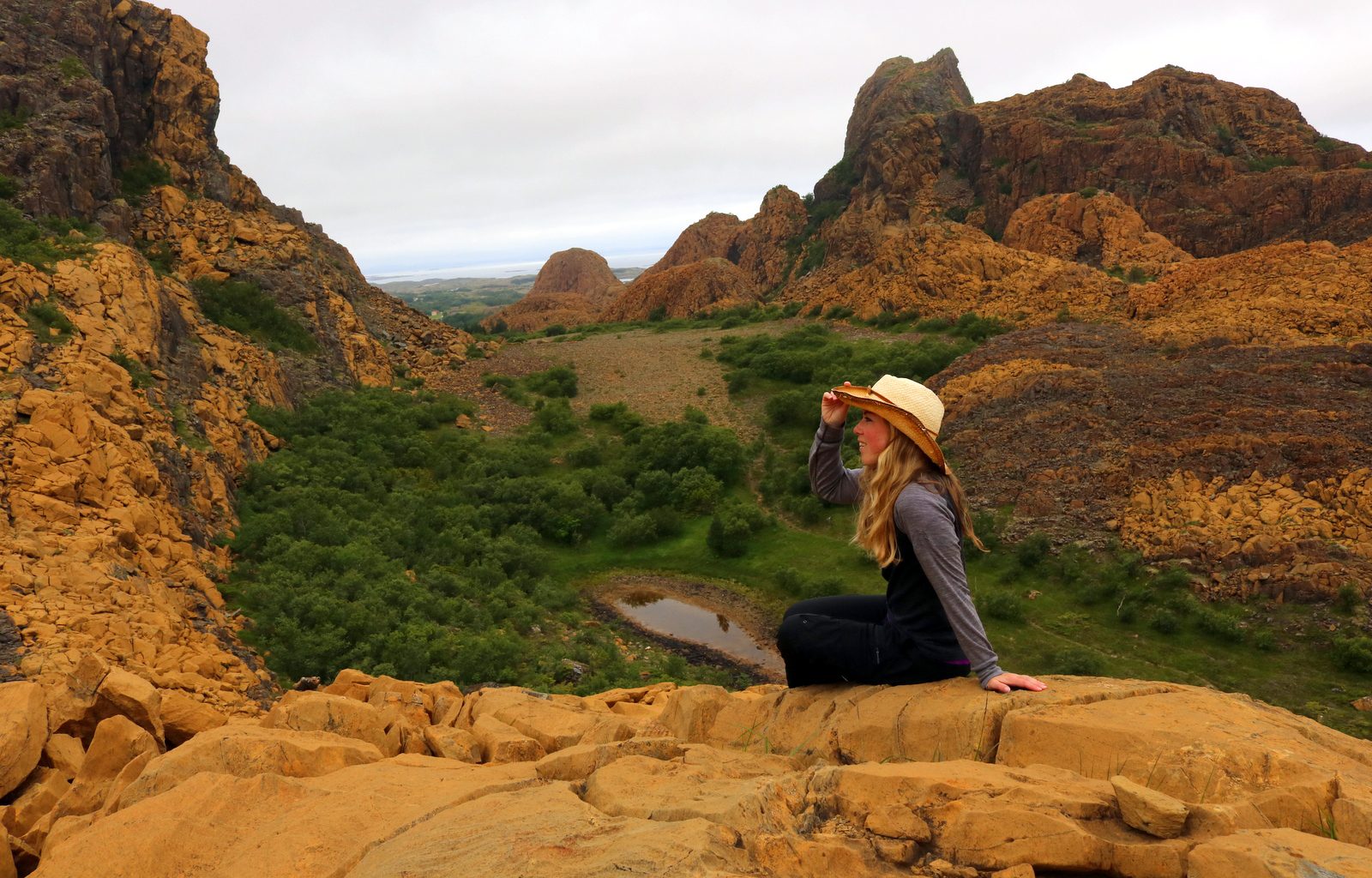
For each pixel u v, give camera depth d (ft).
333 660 58.49
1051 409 121.39
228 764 13.82
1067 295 188.65
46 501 55.31
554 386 180.65
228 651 51.44
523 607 87.40
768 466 140.05
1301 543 82.02
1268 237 237.04
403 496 111.24
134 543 58.44
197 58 176.65
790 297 317.83
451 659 64.75
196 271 152.56
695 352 211.61
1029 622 83.97
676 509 127.13
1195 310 159.12
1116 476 100.89
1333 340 130.31
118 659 39.60
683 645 89.20
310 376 148.25
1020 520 100.78
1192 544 87.15
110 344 89.97
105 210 138.92
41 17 148.46
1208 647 76.95
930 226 227.40
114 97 157.38
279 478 99.40
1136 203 255.29
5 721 17.85
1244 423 102.73
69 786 17.61
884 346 184.85
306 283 167.02
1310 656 72.95
